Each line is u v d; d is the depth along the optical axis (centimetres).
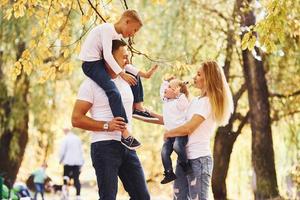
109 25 826
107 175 781
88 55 816
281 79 2234
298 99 2286
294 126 2319
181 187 929
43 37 1209
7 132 2562
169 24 2219
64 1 1204
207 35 2217
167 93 929
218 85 880
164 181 926
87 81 809
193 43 2216
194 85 946
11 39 2219
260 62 2184
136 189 811
